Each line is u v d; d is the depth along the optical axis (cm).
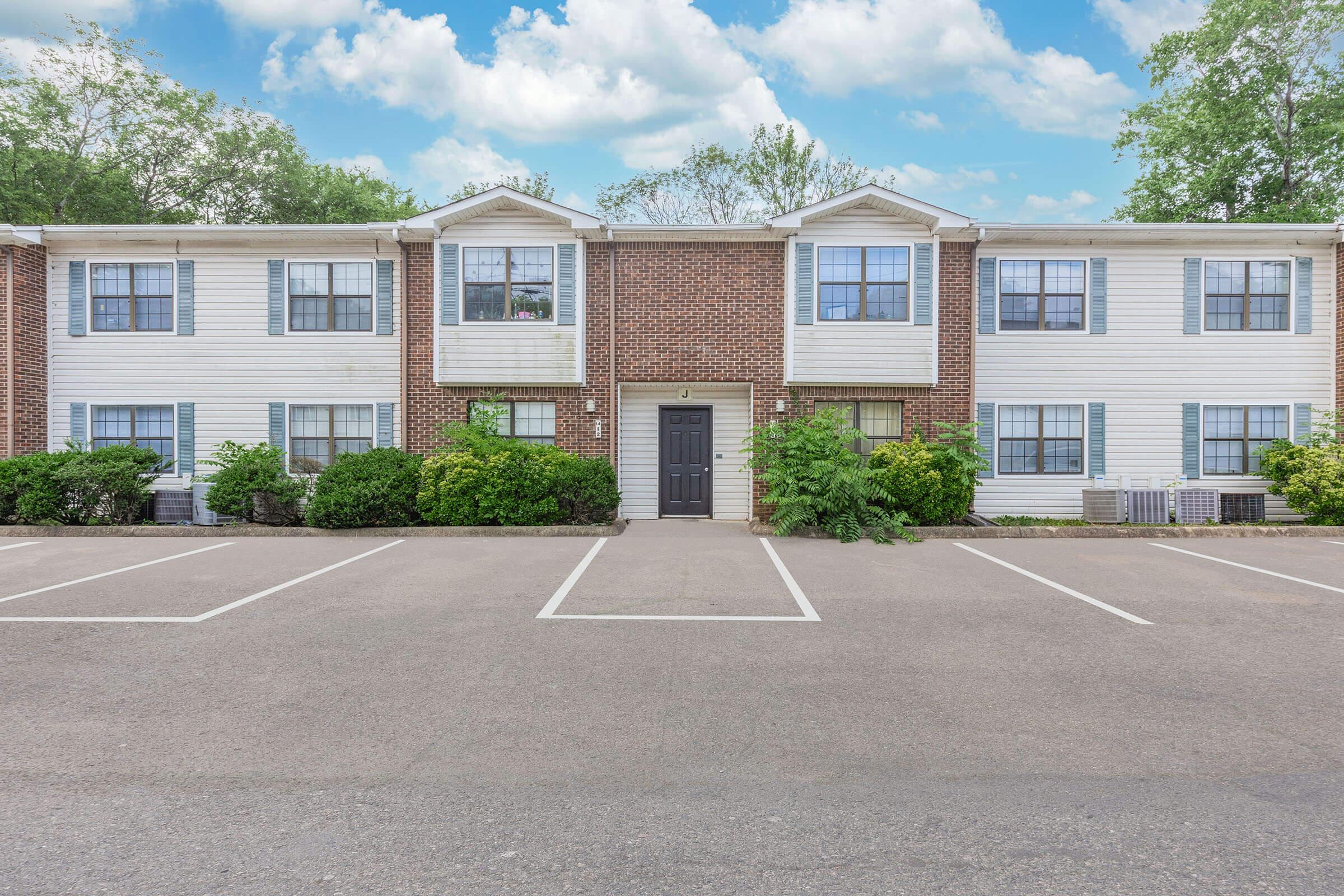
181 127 2666
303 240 1405
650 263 1392
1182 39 2339
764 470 1346
